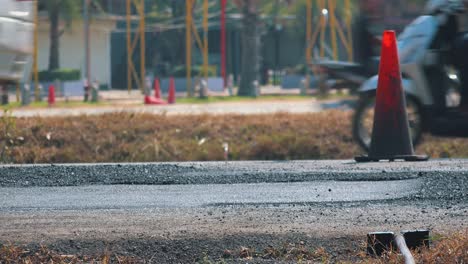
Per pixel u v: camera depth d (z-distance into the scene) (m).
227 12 76.75
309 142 18.42
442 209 9.04
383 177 11.41
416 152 17.45
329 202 9.59
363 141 16.19
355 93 17.59
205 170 12.72
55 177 11.91
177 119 21.17
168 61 76.25
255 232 7.97
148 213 9.04
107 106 35.84
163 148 18.41
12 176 12.01
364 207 9.23
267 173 12.02
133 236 7.85
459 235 7.34
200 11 73.44
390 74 13.49
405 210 9.01
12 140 18.23
